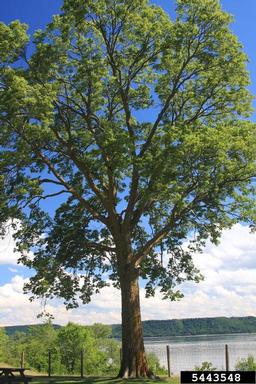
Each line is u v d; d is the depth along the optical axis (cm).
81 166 2559
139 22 2477
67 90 2567
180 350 3888
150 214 2955
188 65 2562
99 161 2339
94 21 2486
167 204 2909
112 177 2545
